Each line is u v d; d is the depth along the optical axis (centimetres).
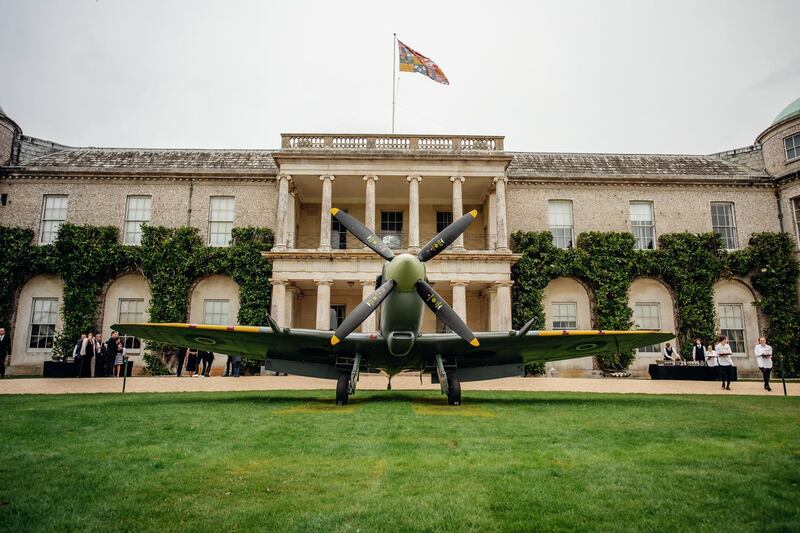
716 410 1044
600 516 413
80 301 2617
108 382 1791
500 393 1496
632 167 2984
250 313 2598
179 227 2716
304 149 2598
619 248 2705
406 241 3023
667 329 2706
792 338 2603
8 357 2588
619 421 884
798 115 2695
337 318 2934
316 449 648
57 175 2744
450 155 2580
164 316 2592
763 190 2795
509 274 2511
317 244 3022
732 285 2736
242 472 541
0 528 381
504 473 539
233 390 1558
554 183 2830
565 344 1212
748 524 394
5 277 2625
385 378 2234
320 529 381
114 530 381
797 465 569
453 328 1025
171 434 745
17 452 625
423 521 399
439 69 2727
